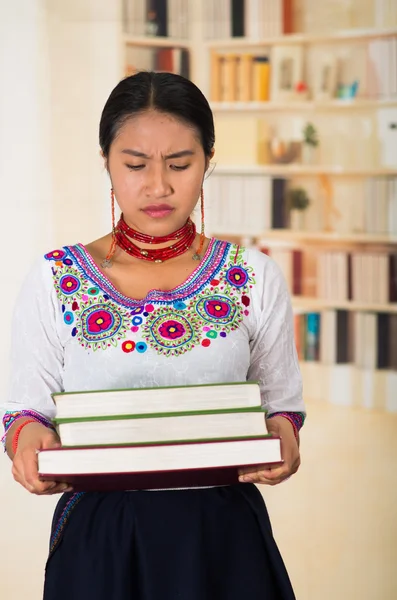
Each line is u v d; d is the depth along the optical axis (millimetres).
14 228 4734
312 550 3883
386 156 5508
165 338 1736
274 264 1875
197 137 1722
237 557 1713
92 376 1727
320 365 5707
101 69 4828
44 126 4750
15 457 1648
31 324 1777
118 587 1664
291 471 1714
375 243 5629
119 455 1516
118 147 1713
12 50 4711
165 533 1684
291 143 5613
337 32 5453
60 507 1766
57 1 4746
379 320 5570
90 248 1844
